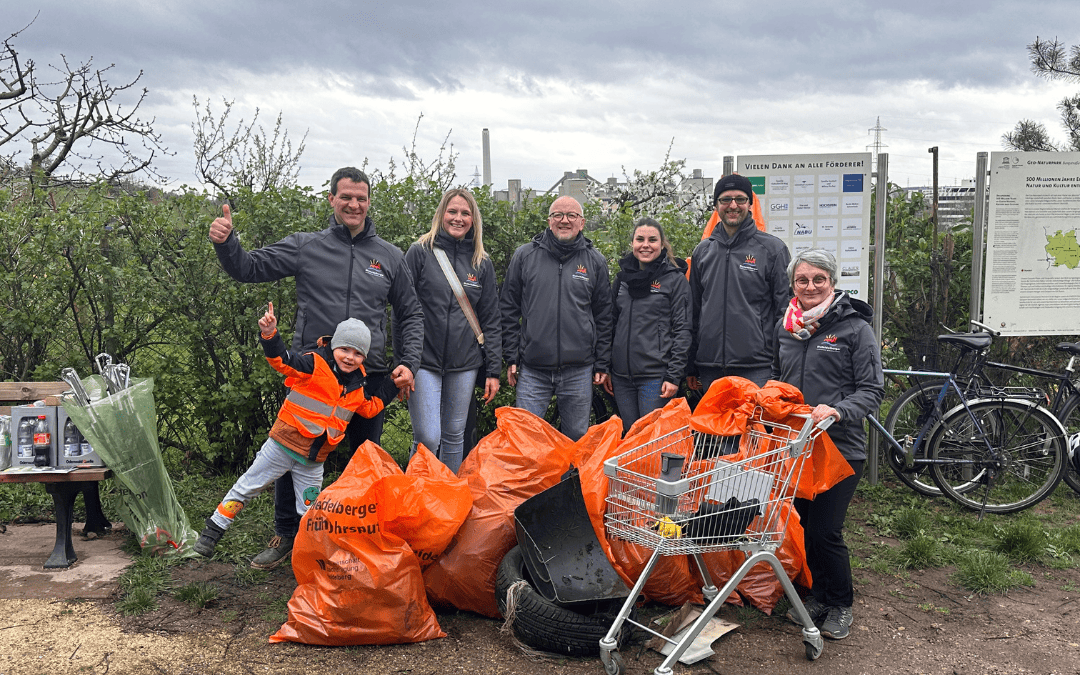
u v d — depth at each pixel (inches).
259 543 179.2
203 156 350.0
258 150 348.2
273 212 215.2
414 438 186.7
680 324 187.0
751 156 223.9
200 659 131.5
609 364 194.4
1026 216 231.0
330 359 158.4
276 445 157.8
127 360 219.6
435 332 181.5
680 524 122.3
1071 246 232.5
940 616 154.4
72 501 170.4
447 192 184.4
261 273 160.7
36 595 153.8
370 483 139.6
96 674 126.1
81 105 402.6
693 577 155.8
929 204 258.7
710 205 303.7
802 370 149.6
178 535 174.2
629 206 265.1
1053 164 229.5
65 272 207.5
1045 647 141.9
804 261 148.0
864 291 227.8
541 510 148.1
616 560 137.6
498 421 169.2
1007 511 214.5
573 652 133.0
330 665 130.6
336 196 163.2
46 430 166.9
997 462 214.5
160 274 214.8
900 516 204.7
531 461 158.6
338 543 136.2
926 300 254.2
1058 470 214.5
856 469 142.5
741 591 153.9
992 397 218.8
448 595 148.8
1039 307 234.7
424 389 180.9
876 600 161.3
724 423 142.3
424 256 182.2
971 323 232.1
